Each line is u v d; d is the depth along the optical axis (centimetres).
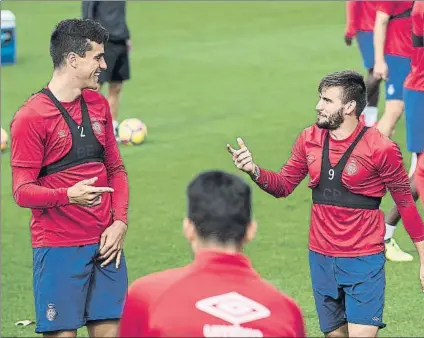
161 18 7031
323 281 2053
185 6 7444
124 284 2006
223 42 6191
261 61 5631
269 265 2858
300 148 2053
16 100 4881
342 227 2008
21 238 3150
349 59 5594
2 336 2448
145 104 4769
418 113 2888
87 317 1994
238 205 1338
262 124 4353
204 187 1347
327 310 2072
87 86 1947
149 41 6275
